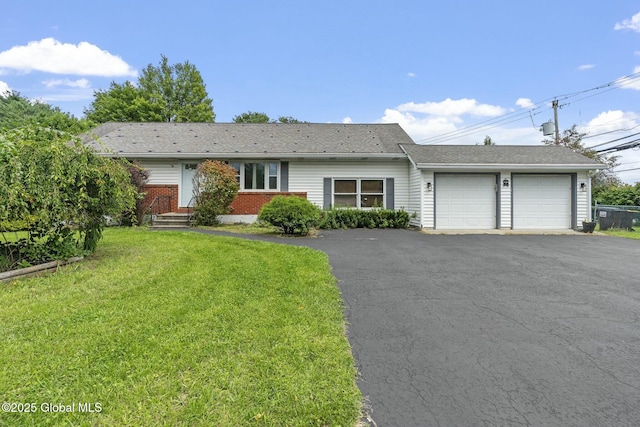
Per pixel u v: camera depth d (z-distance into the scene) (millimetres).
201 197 12281
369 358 2828
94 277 4965
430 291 4703
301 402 2176
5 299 4004
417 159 12594
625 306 4141
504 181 12562
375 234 11031
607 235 11195
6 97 34812
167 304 3822
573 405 2223
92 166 5801
